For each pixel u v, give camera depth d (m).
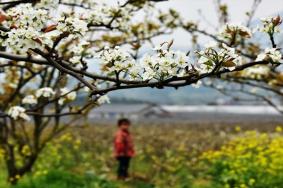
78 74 4.12
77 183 13.50
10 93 11.82
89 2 5.89
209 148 22.34
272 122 53.47
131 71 3.81
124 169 16.00
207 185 14.44
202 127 43.03
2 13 3.55
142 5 6.89
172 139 26.33
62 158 18.89
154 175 16.39
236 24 3.94
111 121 63.56
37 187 12.55
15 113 5.85
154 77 3.73
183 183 14.93
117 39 8.38
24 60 4.46
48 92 6.02
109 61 3.80
